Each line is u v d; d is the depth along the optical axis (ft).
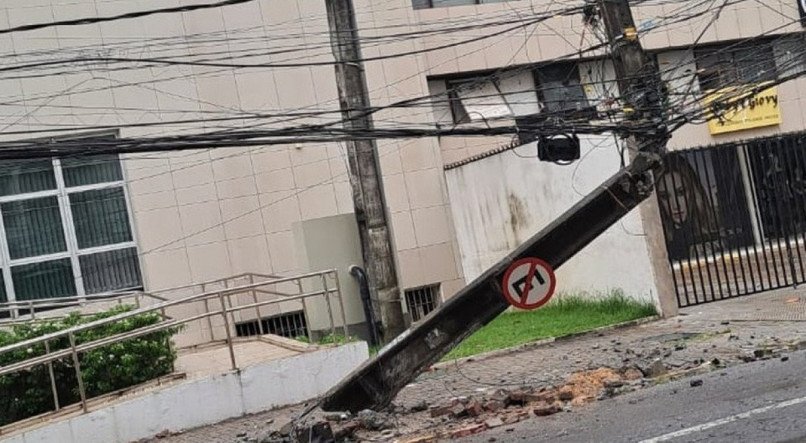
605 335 55.36
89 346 43.98
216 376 45.91
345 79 51.26
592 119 43.98
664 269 57.67
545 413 37.81
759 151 64.44
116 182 69.15
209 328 68.74
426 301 74.38
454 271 74.69
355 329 60.34
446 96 75.41
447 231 74.84
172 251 69.10
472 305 39.99
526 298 39.86
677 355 46.34
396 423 39.40
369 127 51.57
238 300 69.62
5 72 65.05
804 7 83.46
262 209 70.74
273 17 70.95
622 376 42.88
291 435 38.50
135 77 68.23
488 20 76.38
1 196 67.05
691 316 57.06
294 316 70.90
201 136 38.11
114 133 67.82
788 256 63.31
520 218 66.33
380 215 53.21
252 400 46.57
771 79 56.03
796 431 29.48
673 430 31.78
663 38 81.61
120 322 47.91
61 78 66.64
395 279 53.01
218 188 70.18
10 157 35.24
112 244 68.80
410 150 74.49
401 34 71.97
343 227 60.90
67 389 47.34
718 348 46.62
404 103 45.83
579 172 59.26
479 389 44.83
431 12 75.41
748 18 83.56
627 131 41.91
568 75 78.54
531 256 40.19
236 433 42.39
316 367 48.19
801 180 63.93
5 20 66.18
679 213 61.11
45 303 63.77
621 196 40.75
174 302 47.39
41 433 41.63
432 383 48.08
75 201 68.39
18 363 42.96
